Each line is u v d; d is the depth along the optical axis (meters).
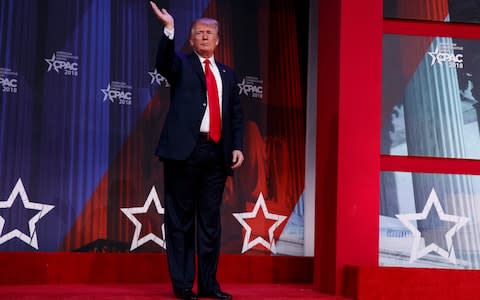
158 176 4.47
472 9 3.89
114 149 4.39
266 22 4.77
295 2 4.83
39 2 4.30
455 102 3.85
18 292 3.43
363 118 3.73
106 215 4.35
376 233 3.68
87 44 4.38
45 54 4.29
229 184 4.59
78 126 4.32
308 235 4.72
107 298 3.08
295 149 4.74
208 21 3.27
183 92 3.19
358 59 3.76
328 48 3.91
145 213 4.43
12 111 4.19
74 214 4.28
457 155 3.82
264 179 4.67
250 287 4.09
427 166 3.79
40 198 4.21
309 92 4.81
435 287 3.36
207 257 3.23
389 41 3.82
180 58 3.23
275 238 4.66
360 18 3.78
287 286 4.24
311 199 4.75
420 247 3.74
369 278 3.36
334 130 3.75
